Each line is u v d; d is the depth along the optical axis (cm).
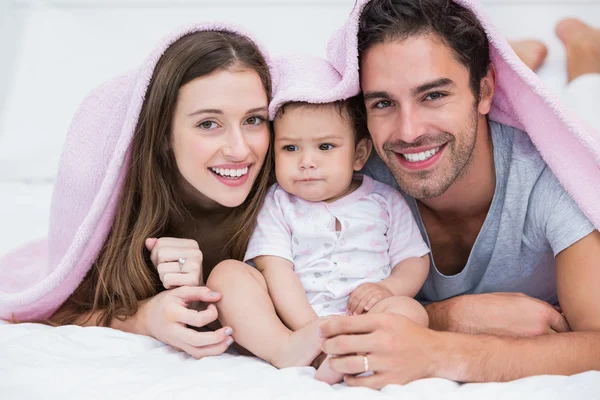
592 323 128
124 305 143
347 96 140
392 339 111
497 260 150
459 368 114
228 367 119
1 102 260
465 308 137
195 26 143
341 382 118
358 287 136
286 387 108
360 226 144
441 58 132
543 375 113
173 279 134
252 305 129
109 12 266
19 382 107
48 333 130
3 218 220
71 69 262
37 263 186
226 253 157
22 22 265
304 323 132
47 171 249
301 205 146
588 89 250
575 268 133
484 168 144
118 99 153
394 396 104
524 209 143
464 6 136
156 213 148
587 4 263
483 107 142
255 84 141
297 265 143
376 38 133
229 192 143
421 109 134
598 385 106
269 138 147
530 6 264
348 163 143
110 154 150
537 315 133
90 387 106
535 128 139
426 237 152
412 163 138
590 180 134
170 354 127
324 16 268
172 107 141
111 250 148
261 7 268
